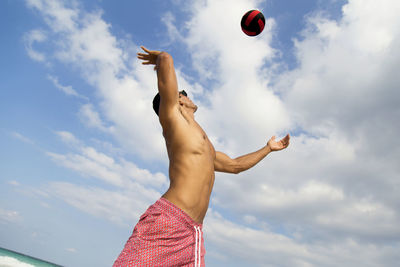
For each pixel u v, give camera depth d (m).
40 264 75.81
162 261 2.27
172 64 2.78
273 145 3.96
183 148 2.66
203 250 2.55
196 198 2.55
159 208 2.44
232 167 3.73
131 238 2.35
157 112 3.64
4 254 75.50
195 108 3.27
